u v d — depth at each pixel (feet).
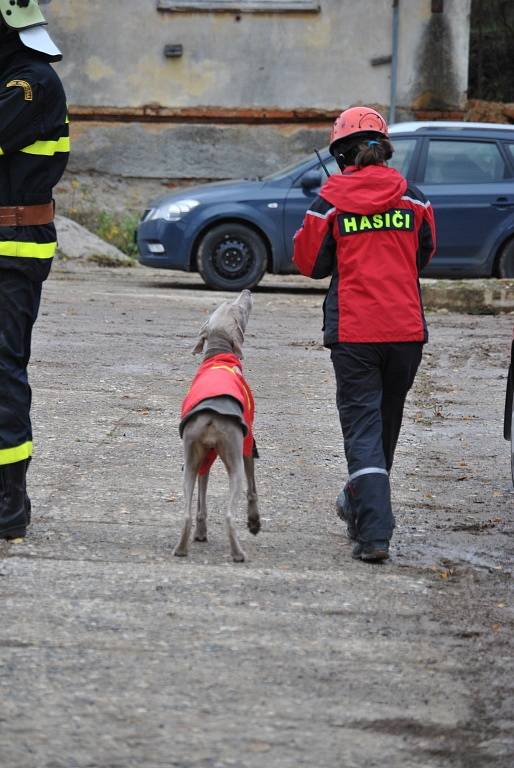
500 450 31.48
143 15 94.02
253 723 14.43
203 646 16.87
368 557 21.20
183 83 94.94
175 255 65.16
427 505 25.93
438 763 13.73
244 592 19.31
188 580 19.80
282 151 95.81
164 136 95.71
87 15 93.86
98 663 16.10
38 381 38.01
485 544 23.08
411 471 28.96
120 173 96.17
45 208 21.99
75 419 32.73
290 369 42.16
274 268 65.26
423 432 33.42
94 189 96.17
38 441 29.96
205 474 22.04
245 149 95.81
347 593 19.52
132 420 32.99
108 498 25.04
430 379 41.91
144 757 13.44
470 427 34.24
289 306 60.59
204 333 22.41
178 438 31.07
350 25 93.76
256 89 94.94
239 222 65.10
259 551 21.77
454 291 60.95
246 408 21.30
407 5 93.15
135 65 94.68
